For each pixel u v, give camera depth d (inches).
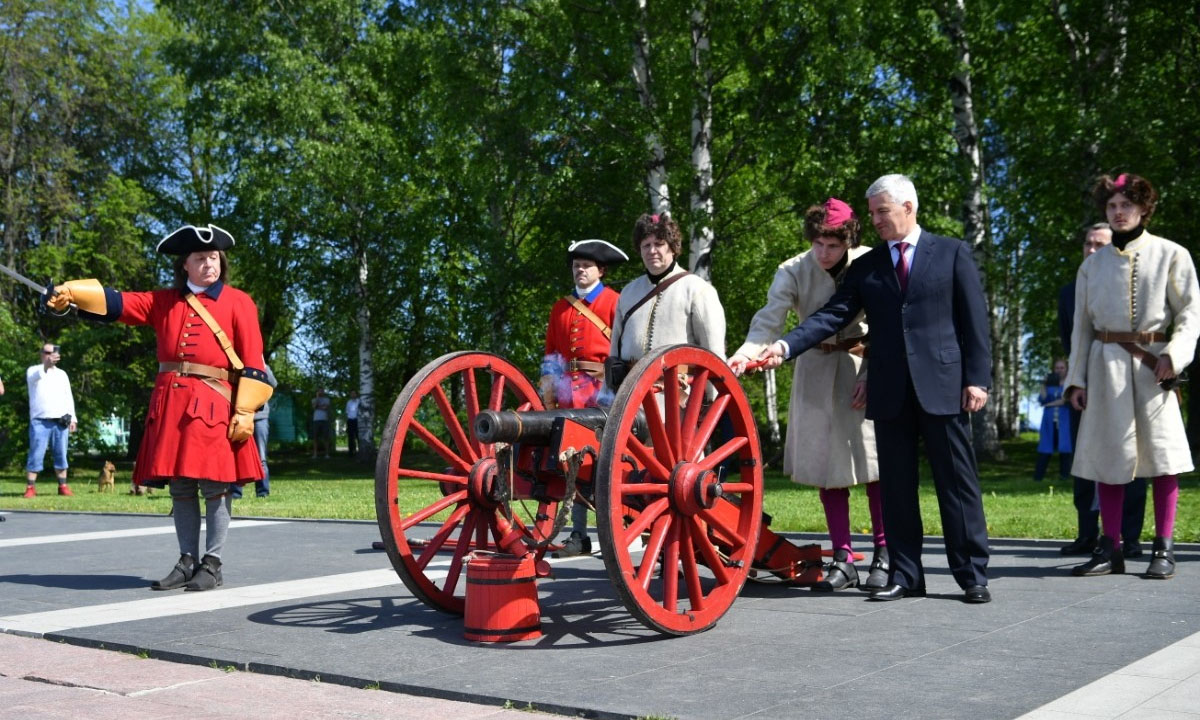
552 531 173.8
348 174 987.9
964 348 204.2
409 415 191.9
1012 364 1333.7
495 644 170.4
